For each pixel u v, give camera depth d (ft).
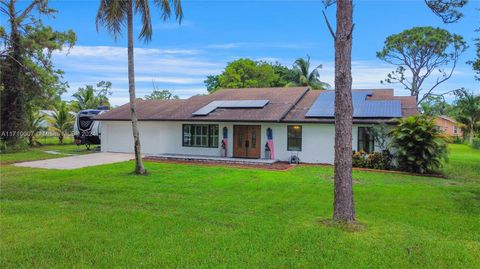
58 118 98.84
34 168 46.52
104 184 34.86
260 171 45.03
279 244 17.62
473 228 20.85
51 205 25.99
